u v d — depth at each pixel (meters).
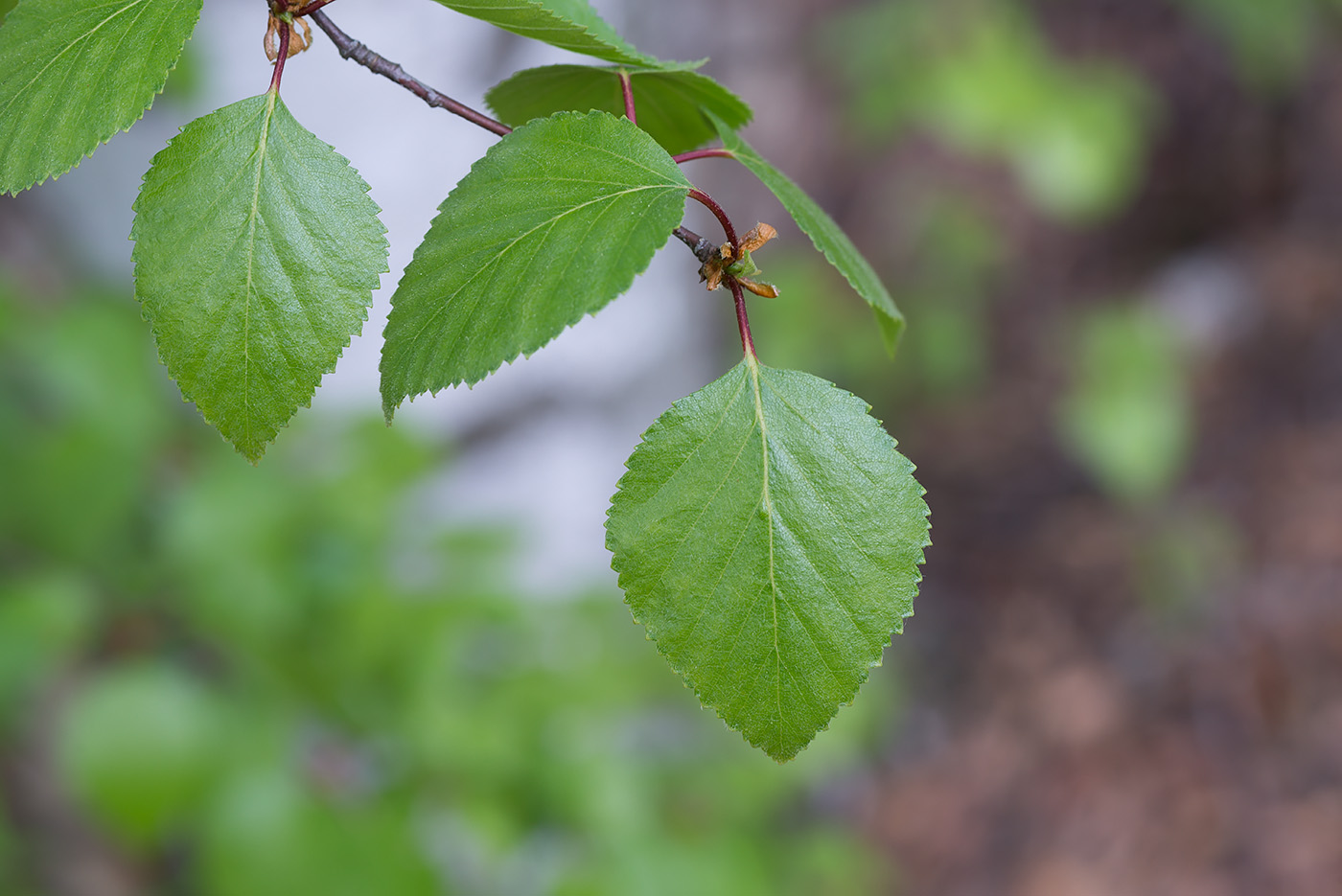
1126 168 1.20
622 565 0.48
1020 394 1.88
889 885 1.31
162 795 0.63
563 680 0.79
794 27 1.61
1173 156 2.00
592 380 1.41
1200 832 1.29
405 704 0.72
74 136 0.48
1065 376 1.87
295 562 0.74
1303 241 1.92
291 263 0.48
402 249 1.23
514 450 1.38
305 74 1.19
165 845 0.76
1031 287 1.97
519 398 1.37
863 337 1.55
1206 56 1.95
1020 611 1.61
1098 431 1.27
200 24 1.08
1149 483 1.27
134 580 0.72
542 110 0.53
